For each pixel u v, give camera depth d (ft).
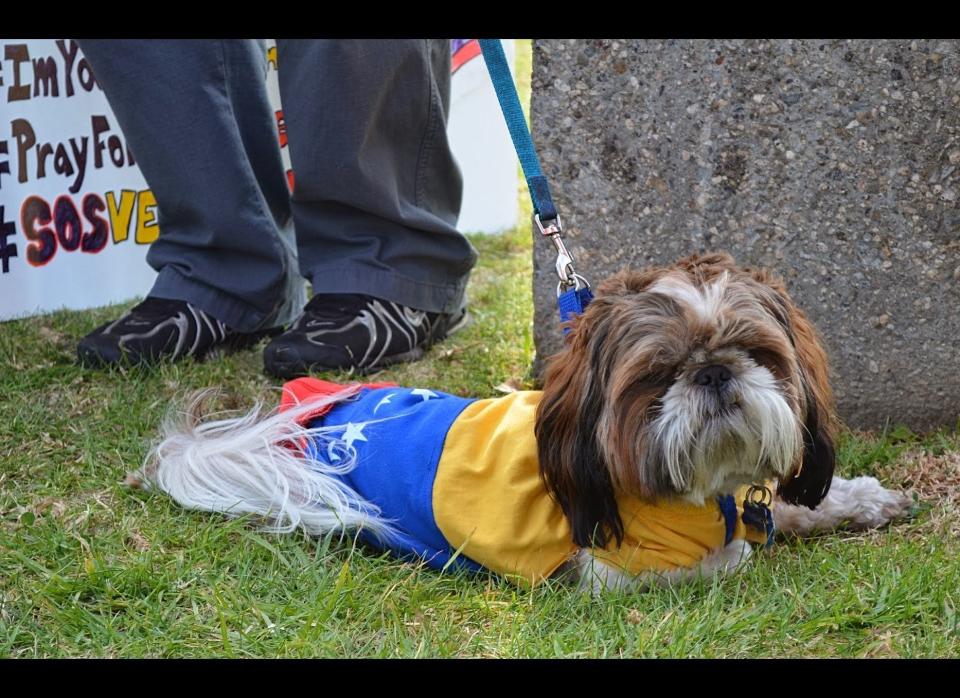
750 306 5.18
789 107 6.03
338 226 6.89
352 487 5.73
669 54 6.11
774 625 5.11
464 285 7.23
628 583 5.34
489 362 6.88
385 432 5.72
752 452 5.13
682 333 5.11
